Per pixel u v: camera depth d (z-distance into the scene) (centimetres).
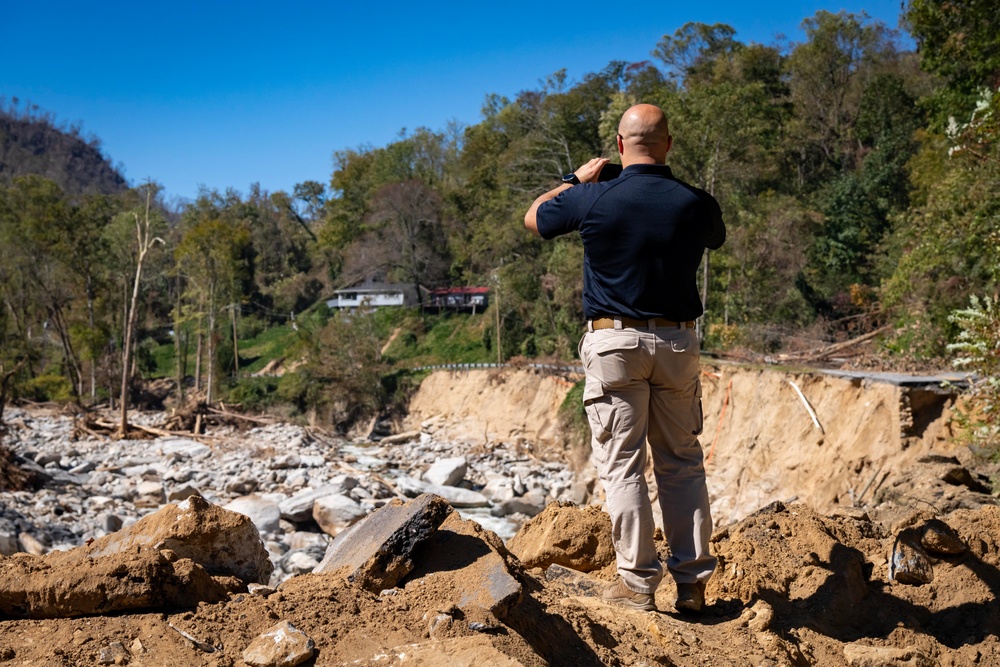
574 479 2814
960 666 366
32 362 5434
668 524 389
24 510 1905
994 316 713
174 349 6944
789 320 3538
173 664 276
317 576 364
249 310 7738
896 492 781
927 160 3014
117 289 5684
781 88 6072
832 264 4000
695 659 339
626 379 366
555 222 379
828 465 1636
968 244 1388
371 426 4284
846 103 5947
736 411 2081
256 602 317
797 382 1891
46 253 5069
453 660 263
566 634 328
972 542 450
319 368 4531
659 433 386
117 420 3834
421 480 2823
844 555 434
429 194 6888
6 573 306
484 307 5997
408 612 316
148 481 2511
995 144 994
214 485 2536
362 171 8619
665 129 382
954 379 1448
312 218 9875
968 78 2373
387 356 5306
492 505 2486
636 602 382
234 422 3903
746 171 3288
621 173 377
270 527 1883
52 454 2848
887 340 2189
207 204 8975
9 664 270
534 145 5166
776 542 455
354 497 2252
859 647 364
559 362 3747
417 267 6775
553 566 446
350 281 7381
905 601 421
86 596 299
